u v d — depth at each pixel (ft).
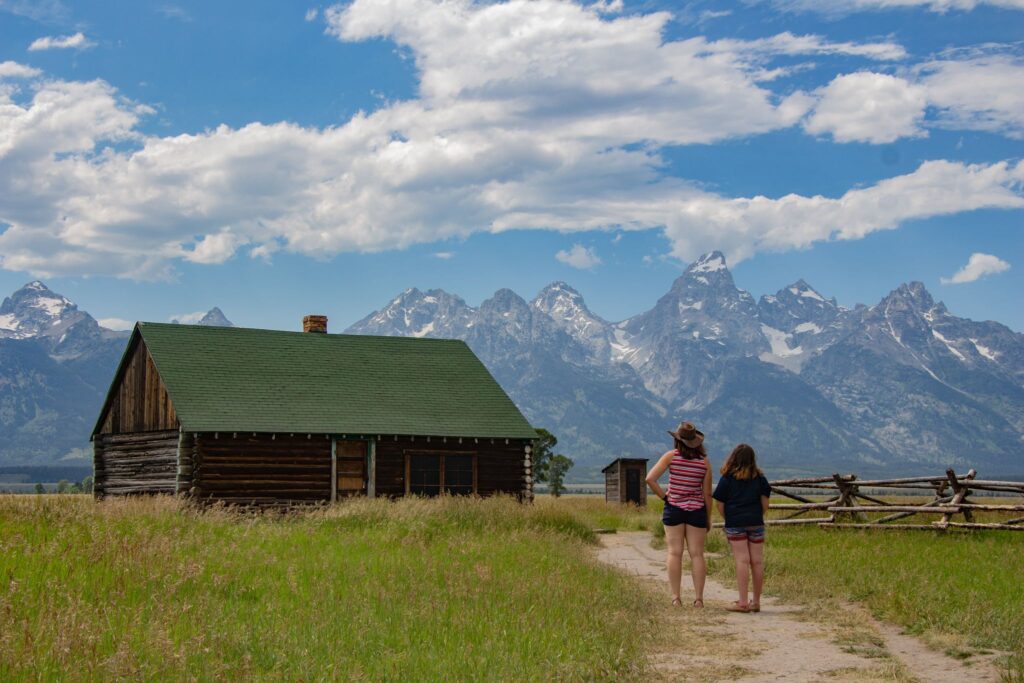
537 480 315.17
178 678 25.70
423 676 28.50
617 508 160.35
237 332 133.18
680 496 46.50
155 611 33.40
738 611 44.42
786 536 79.77
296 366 129.59
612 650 32.86
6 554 40.32
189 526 62.18
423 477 122.83
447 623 35.88
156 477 118.83
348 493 118.52
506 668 29.32
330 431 116.67
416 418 124.36
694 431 47.24
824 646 35.73
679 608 44.98
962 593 44.96
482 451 125.90
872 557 61.98
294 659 28.91
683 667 32.30
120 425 129.29
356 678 27.68
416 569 49.21
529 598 41.88
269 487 114.73
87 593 35.32
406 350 141.28
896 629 39.17
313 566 48.32
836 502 88.33
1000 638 35.19
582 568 54.49
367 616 35.76
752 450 45.75
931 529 79.46
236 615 34.30
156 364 120.78
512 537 70.18
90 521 55.16
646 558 73.00
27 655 25.82
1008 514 90.58
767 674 31.17
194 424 111.34
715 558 68.08
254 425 113.80
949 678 30.22
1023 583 48.67
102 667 25.70
